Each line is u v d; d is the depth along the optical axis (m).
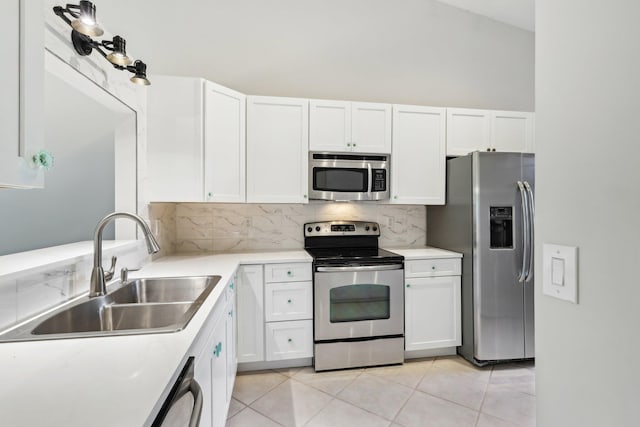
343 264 2.42
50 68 1.29
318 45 2.99
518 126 2.96
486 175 2.45
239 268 2.33
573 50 0.60
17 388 0.67
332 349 2.41
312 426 1.79
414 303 2.56
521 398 2.07
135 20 2.64
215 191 2.33
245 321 2.34
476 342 2.46
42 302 1.16
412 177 2.80
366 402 2.01
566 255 0.61
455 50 3.26
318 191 2.62
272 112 2.57
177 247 2.78
